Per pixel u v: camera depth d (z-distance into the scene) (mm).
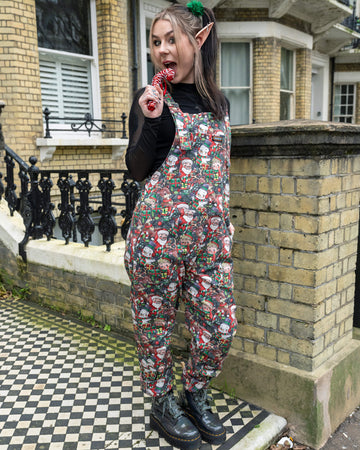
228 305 1767
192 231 1615
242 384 2246
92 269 3039
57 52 6617
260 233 2111
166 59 1613
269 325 2145
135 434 1968
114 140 6879
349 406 2311
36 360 2646
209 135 1622
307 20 11008
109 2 6871
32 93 5980
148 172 1653
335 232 2043
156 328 1779
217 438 1873
